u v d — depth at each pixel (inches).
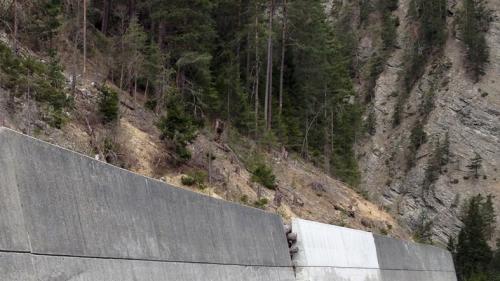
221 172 856.9
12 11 836.0
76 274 287.1
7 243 248.8
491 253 2517.2
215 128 1066.7
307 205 1016.9
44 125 625.0
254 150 1120.2
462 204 3403.1
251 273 481.4
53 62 725.3
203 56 1103.6
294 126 1471.5
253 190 895.1
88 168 316.2
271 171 984.3
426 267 1039.0
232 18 1453.0
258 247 510.3
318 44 1608.0
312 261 610.2
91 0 1179.3
